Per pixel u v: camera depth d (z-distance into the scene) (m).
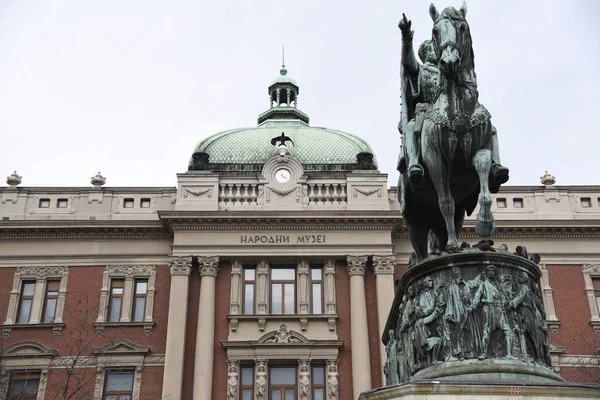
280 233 32.16
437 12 7.87
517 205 33.78
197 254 31.78
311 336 30.50
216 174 33.16
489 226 7.06
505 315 6.51
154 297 31.81
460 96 7.40
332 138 36.94
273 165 33.38
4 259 32.41
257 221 32.12
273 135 36.97
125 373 30.45
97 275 32.28
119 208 33.47
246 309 31.34
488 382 5.84
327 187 33.09
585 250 33.09
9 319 31.25
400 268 32.47
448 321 6.57
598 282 32.81
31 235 32.75
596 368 30.39
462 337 6.48
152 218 33.25
